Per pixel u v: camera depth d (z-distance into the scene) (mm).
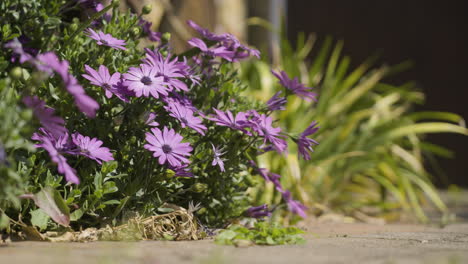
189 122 1489
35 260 1218
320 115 2545
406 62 4812
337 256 1300
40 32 1494
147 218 1467
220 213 1610
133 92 1453
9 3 1469
